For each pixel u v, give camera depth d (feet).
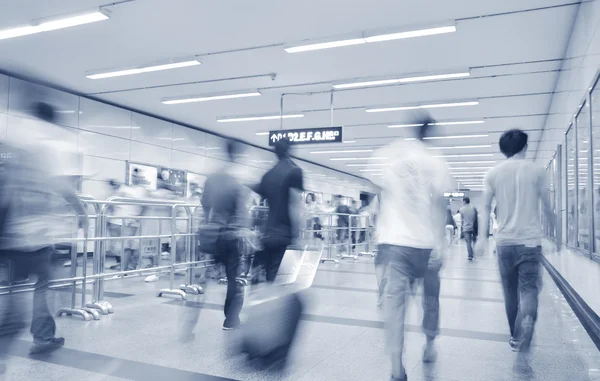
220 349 10.58
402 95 31.37
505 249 9.98
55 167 9.78
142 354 10.19
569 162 22.25
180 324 12.91
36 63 25.85
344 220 38.63
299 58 24.26
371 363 9.69
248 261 17.88
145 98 33.81
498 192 10.17
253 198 19.22
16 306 11.97
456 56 23.39
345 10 18.29
